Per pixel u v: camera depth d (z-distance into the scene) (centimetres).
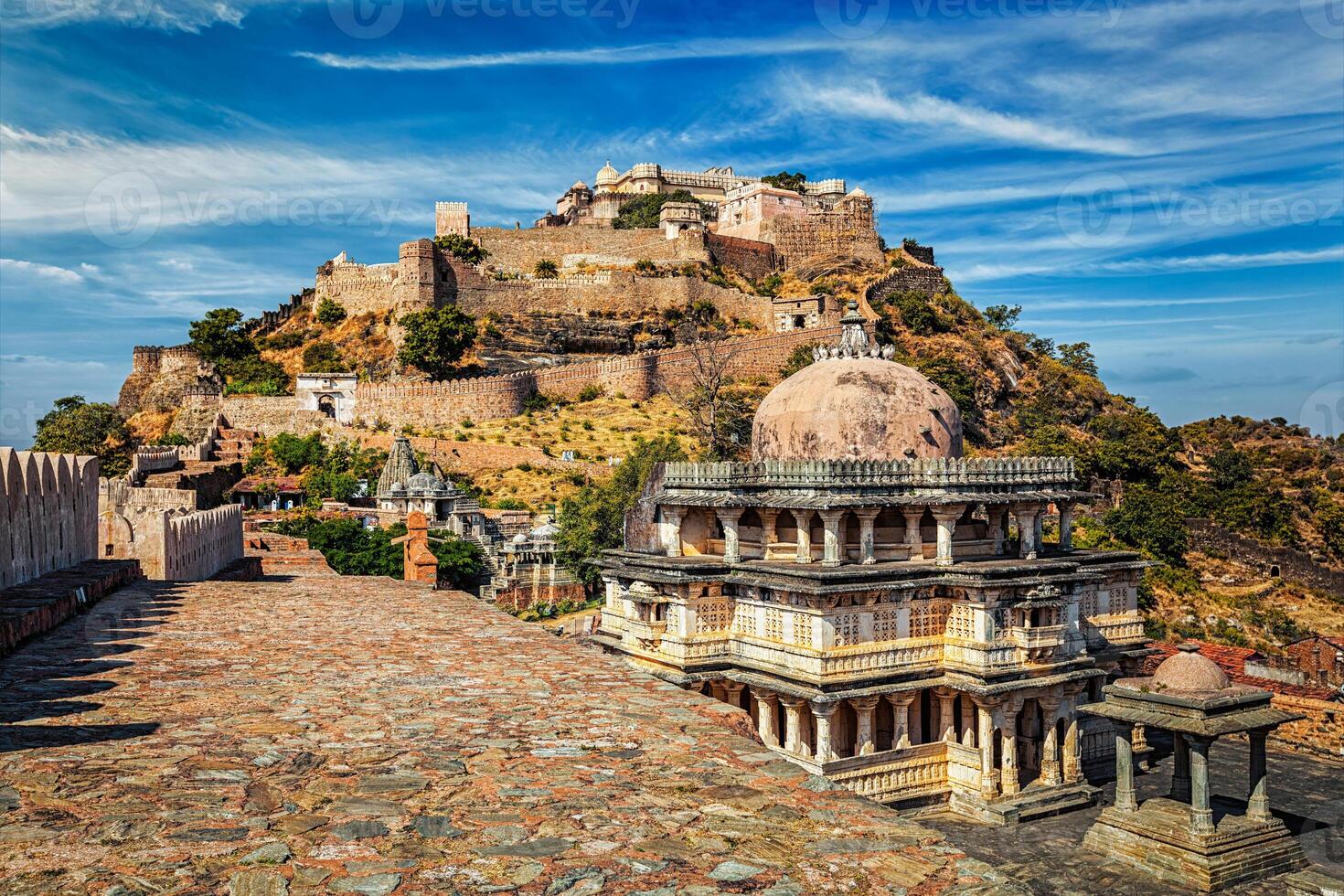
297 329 16450
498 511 10344
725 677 3706
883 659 3584
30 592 2345
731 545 3938
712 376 12106
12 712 1402
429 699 1530
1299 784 4012
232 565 4500
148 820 973
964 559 3984
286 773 1134
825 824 1008
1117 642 4306
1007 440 14700
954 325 17025
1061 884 2945
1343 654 5681
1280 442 16600
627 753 1241
